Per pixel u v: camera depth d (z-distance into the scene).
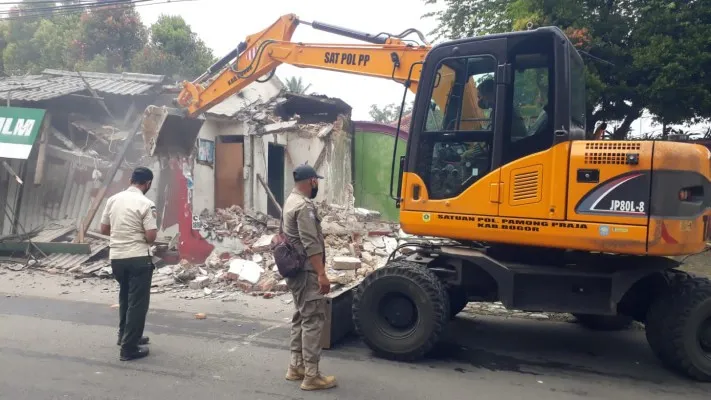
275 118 13.64
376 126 17.34
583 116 5.73
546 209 4.98
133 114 11.84
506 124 5.15
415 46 6.89
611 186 4.81
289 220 4.52
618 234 4.77
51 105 11.30
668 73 11.47
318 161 14.59
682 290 4.96
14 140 9.84
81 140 11.34
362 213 13.30
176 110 9.41
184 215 9.59
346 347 5.80
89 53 24.72
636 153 4.76
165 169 9.97
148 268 5.16
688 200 4.80
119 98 11.69
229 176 12.73
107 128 11.12
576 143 4.95
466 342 6.09
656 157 4.71
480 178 5.25
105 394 4.36
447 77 5.50
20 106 10.77
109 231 5.28
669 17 11.88
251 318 6.85
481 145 5.29
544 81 5.08
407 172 5.59
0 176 10.83
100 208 10.48
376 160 17.38
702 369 4.90
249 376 4.82
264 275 8.73
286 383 4.67
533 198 5.04
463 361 5.44
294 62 7.93
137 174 5.36
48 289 8.27
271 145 14.30
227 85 8.83
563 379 5.00
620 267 5.23
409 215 5.57
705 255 11.51
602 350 5.92
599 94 11.75
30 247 9.89
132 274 5.11
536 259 5.53
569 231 4.91
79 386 4.51
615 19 12.10
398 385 4.71
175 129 9.83
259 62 8.31
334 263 9.08
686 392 4.73
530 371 5.20
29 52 26.16
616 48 12.00
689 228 4.76
